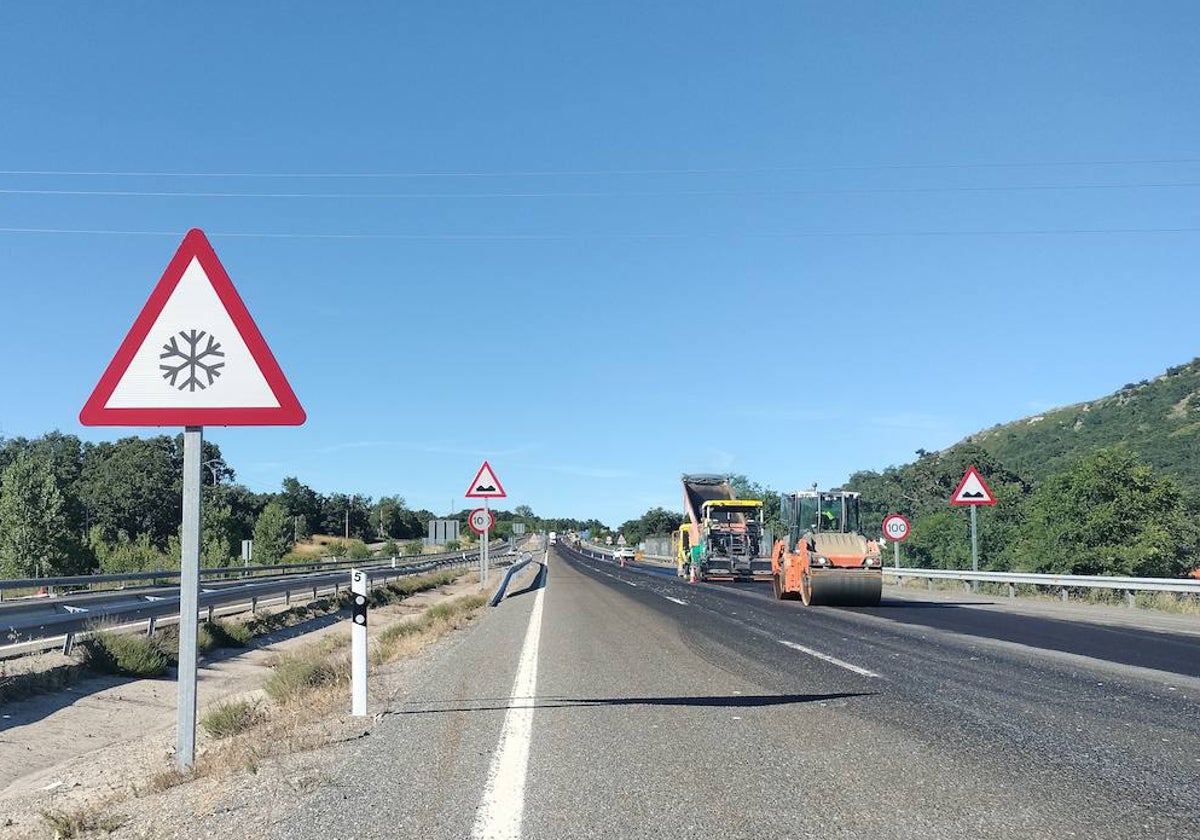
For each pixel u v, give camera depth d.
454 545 112.12
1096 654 14.03
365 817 5.80
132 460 95.44
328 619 26.06
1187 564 40.97
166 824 5.81
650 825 5.65
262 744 7.82
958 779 6.67
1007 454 107.19
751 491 84.12
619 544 104.62
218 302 6.08
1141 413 99.88
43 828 6.56
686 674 12.20
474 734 8.30
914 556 54.19
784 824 5.66
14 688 11.85
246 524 86.00
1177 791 6.34
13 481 45.44
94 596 21.02
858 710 9.43
